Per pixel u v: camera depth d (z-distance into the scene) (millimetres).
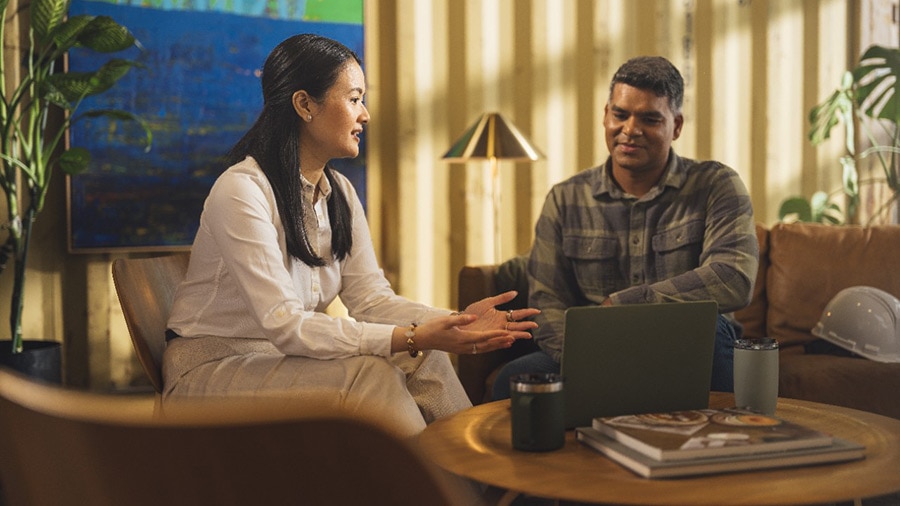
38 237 3371
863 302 2857
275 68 2018
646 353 1480
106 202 3418
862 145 4715
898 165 4711
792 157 4602
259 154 1988
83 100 3385
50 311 3395
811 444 1219
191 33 3500
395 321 2133
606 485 1138
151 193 3473
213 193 1913
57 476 658
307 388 1772
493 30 3996
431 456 1313
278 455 563
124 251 3482
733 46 4449
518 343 2877
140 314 1949
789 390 2637
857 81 4121
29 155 3055
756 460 1184
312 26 3680
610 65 4188
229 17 3551
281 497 577
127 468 593
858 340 2826
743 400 1576
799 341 3021
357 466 567
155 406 604
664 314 1483
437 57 3916
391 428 568
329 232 2115
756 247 2391
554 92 4105
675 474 1161
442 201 3936
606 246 2527
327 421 557
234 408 564
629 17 4219
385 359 1812
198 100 3520
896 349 2770
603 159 4180
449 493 591
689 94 4375
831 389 2619
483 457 1308
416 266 3904
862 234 3115
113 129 3418
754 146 4520
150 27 3447
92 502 636
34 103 3055
